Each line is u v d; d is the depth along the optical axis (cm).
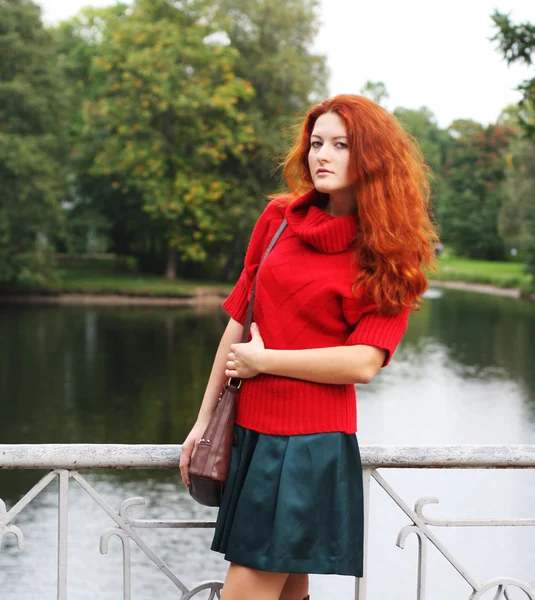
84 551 894
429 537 228
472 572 848
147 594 789
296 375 197
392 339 198
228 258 4897
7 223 3841
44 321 3378
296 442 199
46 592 775
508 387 1997
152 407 1709
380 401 1798
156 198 4316
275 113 4634
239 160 4550
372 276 195
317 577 809
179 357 2434
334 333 201
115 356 2444
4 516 214
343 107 200
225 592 204
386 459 224
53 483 1156
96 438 1432
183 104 4159
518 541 941
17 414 1628
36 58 4050
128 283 4509
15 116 3956
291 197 219
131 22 4447
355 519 204
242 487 202
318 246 200
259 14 4619
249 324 209
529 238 5181
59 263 5522
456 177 8338
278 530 195
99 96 4997
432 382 2062
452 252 8481
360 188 198
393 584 819
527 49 1504
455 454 226
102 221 4703
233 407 206
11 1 4066
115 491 1112
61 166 4481
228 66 4388
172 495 1096
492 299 5066
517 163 4994
